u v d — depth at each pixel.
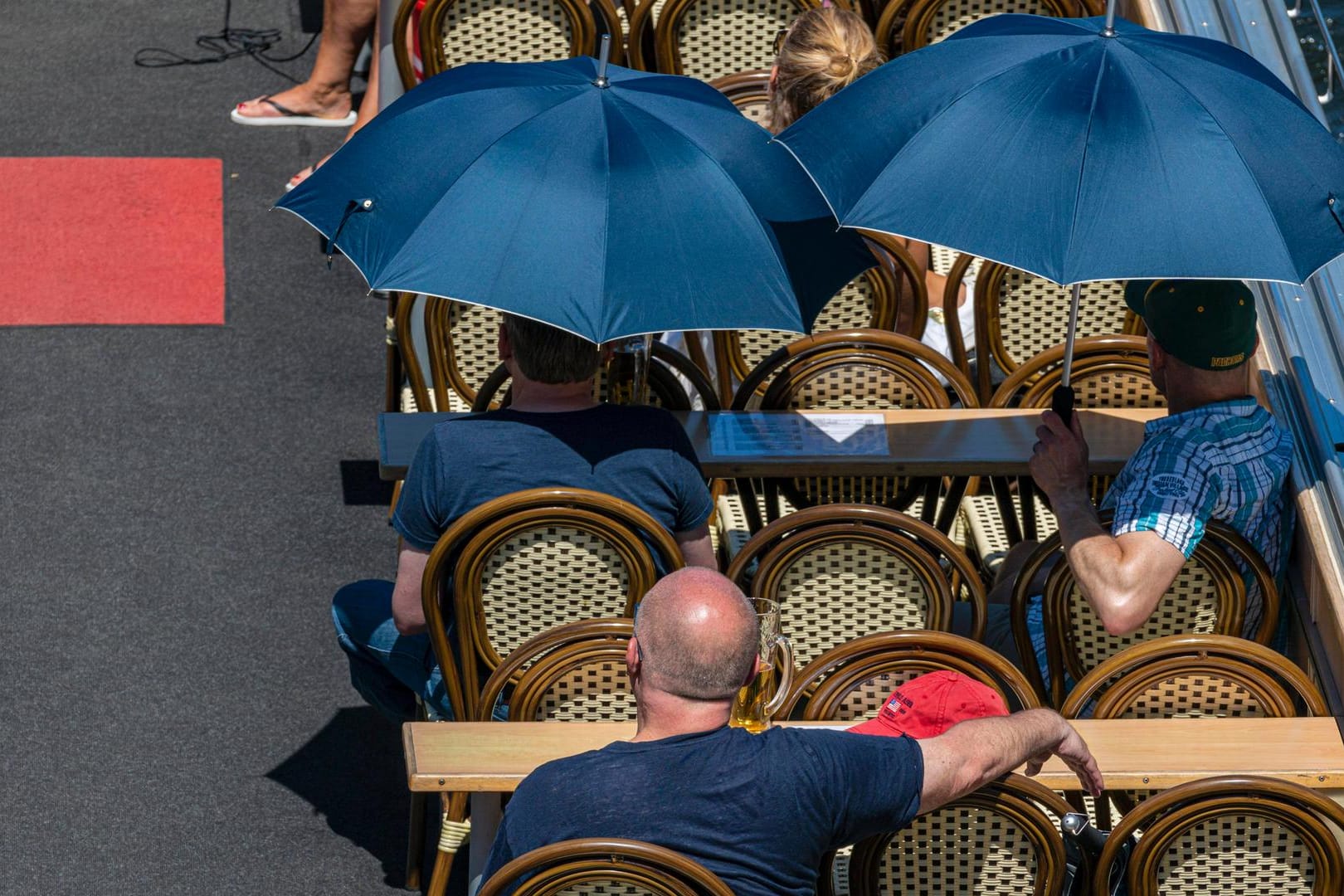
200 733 17.34
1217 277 12.45
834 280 14.66
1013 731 11.27
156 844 15.89
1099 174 12.77
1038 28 14.07
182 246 25.91
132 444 21.80
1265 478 14.16
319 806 16.55
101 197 26.83
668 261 13.45
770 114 18.12
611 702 13.54
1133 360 17.06
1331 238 12.95
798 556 14.08
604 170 13.69
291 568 19.95
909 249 19.67
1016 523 17.52
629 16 23.03
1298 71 19.86
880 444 16.11
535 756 12.33
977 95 13.29
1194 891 11.89
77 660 18.22
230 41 32.06
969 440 16.25
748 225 13.84
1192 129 12.99
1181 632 14.37
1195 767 12.32
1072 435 14.42
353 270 25.95
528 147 13.80
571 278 13.24
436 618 13.63
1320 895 11.63
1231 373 14.08
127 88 30.08
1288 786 11.20
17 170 27.28
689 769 10.42
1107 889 11.48
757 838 10.38
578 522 13.30
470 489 13.53
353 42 28.94
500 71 14.91
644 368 16.19
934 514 17.36
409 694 15.80
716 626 10.52
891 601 14.27
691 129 14.18
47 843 15.77
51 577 19.44
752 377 16.98
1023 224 12.66
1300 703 13.95
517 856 10.43
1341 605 14.40
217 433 22.16
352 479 21.61
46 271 24.95
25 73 30.27
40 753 16.88
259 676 18.25
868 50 17.62
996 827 11.49
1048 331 18.67
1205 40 14.16
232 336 24.08
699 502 14.09
